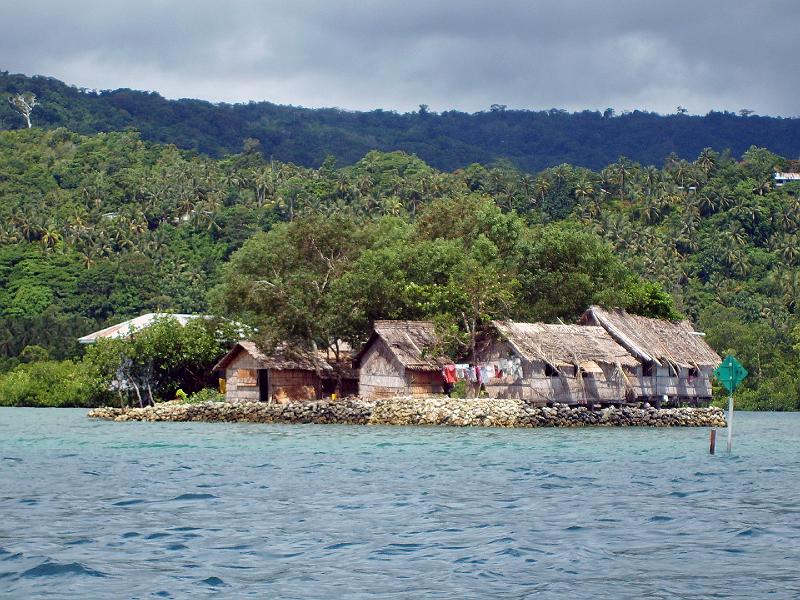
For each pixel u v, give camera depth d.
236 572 36.28
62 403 159.62
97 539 41.97
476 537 42.16
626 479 59.88
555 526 44.62
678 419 106.56
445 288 109.00
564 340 104.31
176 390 126.62
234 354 117.88
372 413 103.25
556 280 122.50
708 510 48.84
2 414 132.38
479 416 98.62
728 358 76.50
